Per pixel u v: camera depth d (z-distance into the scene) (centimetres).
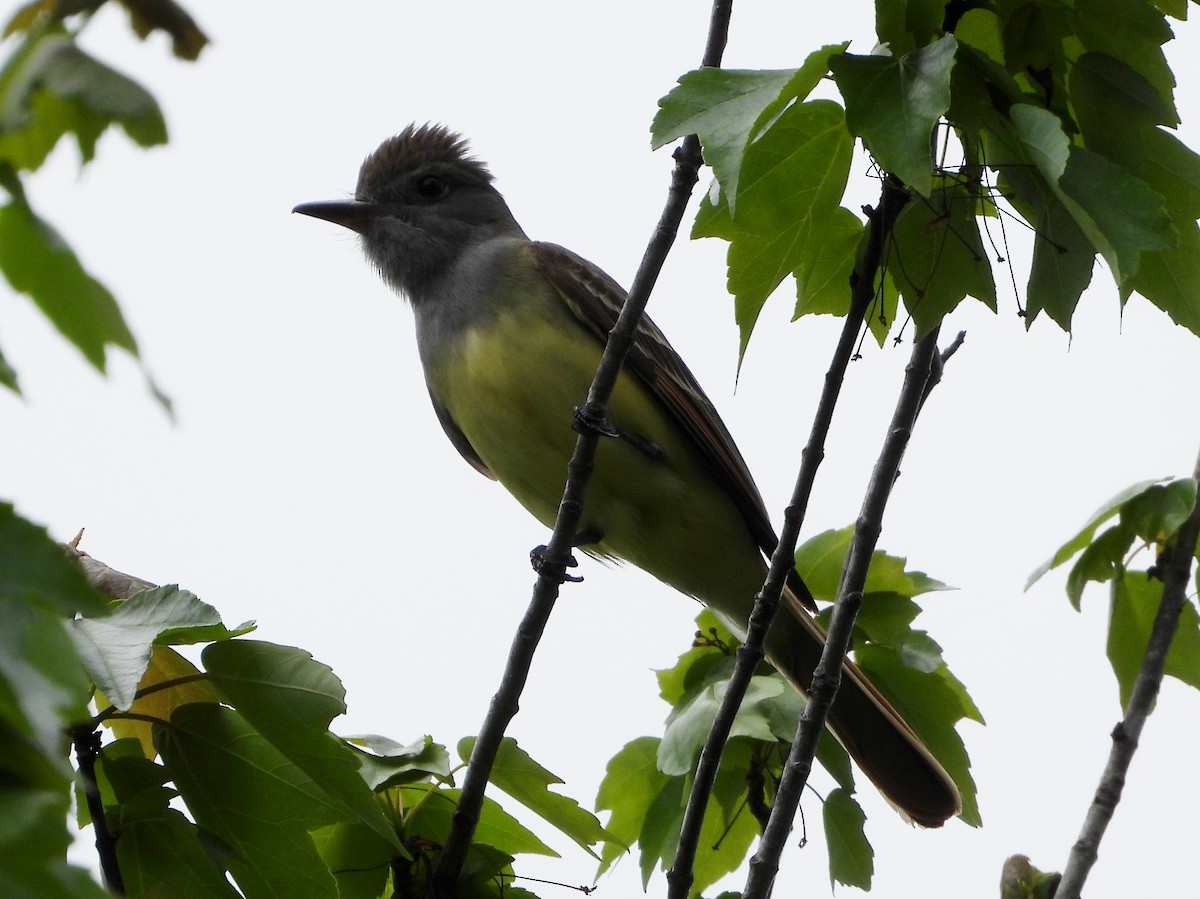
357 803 577
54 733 228
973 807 895
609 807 848
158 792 595
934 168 620
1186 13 639
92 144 257
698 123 541
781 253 650
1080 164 560
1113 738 736
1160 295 632
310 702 574
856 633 880
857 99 536
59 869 216
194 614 552
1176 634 825
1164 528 804
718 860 830
